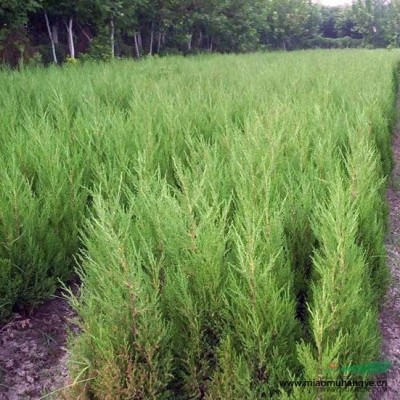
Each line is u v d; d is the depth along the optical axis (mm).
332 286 2730
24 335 3604
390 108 9406
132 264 2623
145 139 5160
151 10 23938
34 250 3705
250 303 2672
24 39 16516
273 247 3115
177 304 2836
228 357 2580
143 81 9391
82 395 2666
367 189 4262
